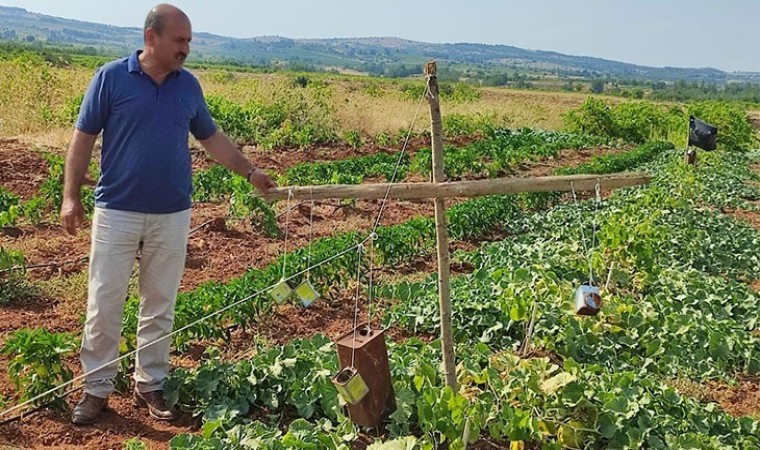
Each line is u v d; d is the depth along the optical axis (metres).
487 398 5.48
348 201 14.25
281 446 4.97
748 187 19.91
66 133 18.48
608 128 33.62
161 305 5.80
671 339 7.58
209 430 5.18
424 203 15.23
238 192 11.94
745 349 7.64
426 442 4.93
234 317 7.40
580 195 17.22
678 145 33.94
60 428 5.61
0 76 24.38
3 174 14.24
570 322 7.40
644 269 9.08
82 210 5.38
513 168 21.86
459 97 44.28
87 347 5.64
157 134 5.36
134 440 5.11
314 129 23.91
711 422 5.85
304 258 8.68
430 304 7.93
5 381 6.32
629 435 5.32
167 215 5.55
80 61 52.00
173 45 5.21
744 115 37.84
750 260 11.68
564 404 5.38
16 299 8.29
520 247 10.32
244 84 32.19
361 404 5.29
